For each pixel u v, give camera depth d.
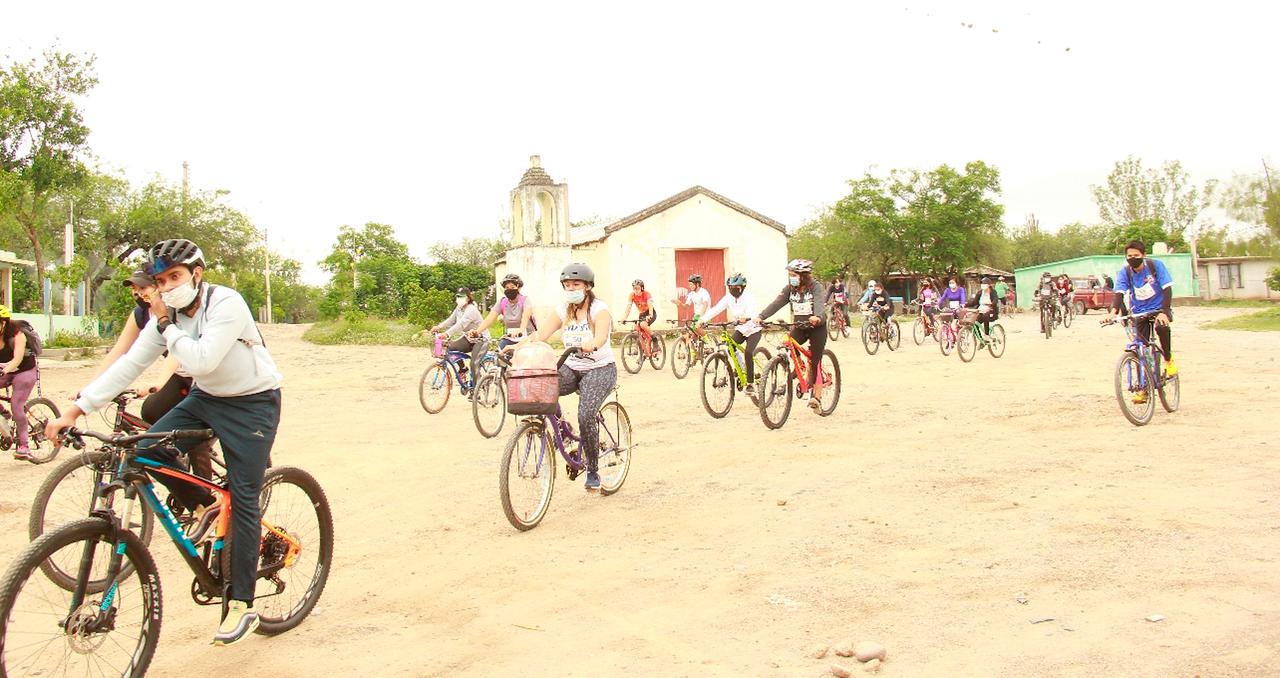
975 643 3.84
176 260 3.84
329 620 4.68
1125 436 8.23
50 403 9.41
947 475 7.01
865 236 49.00
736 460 8.17
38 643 3.67
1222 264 53.34
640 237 27.47
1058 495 6.18
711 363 10.79
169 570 5.62
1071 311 28.70
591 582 5.04
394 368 20.08
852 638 4.01
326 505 4.82
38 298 31.58
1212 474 6.54
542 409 6.05
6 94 26.33
